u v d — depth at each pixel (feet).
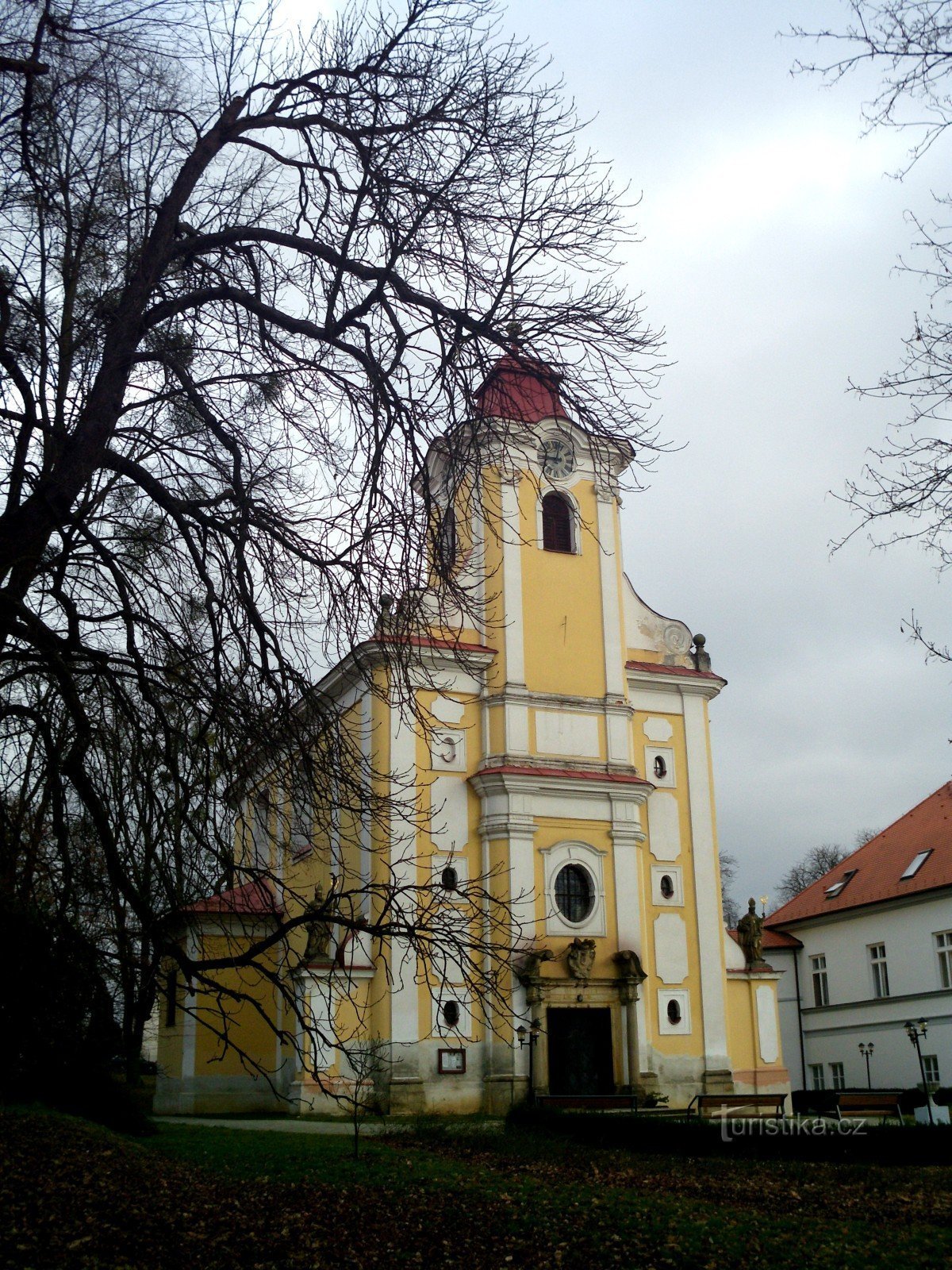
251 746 37.93
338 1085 109.40
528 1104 93.04
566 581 129.90
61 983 35.68
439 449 40.83
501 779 119.85
